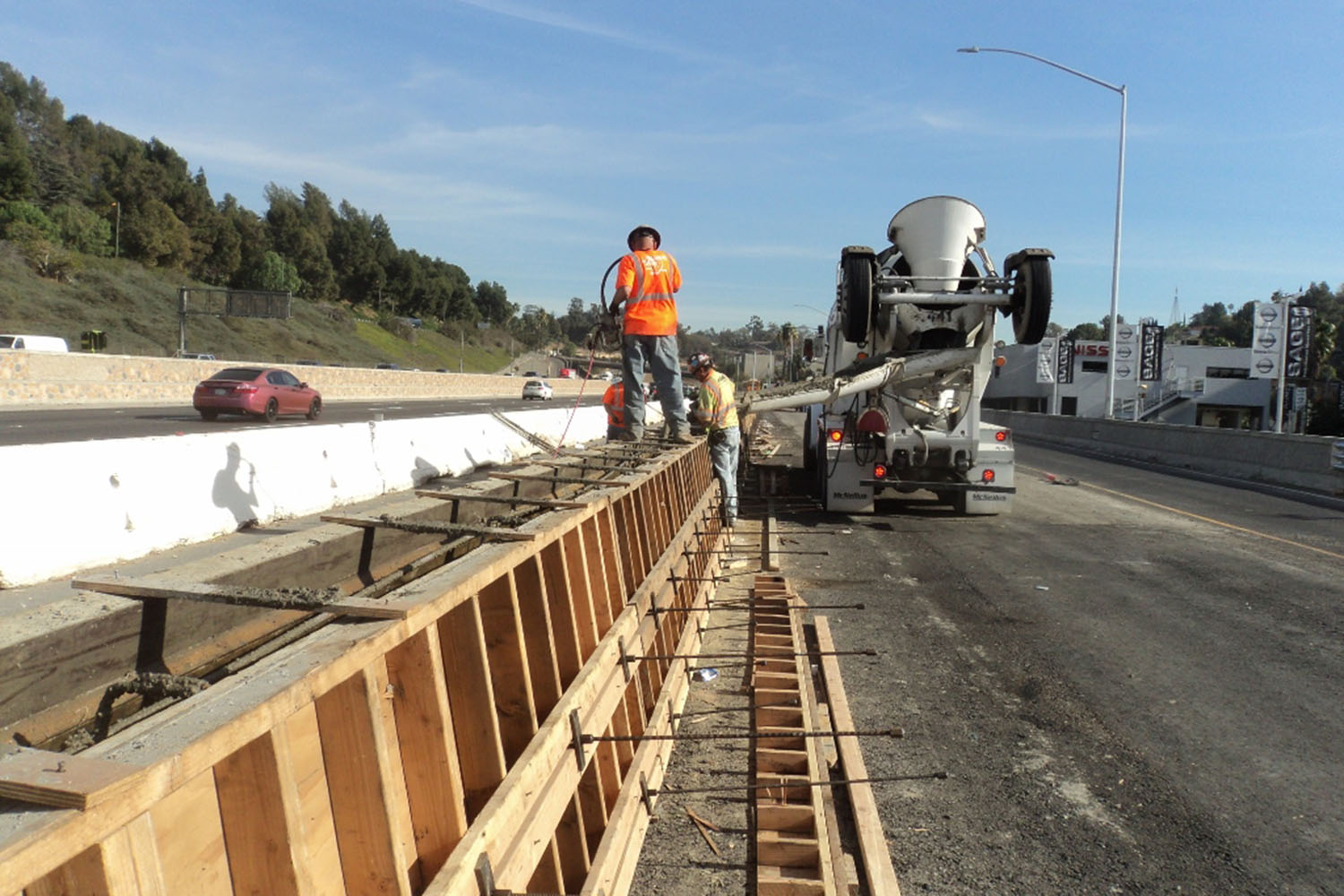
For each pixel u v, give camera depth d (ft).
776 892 11.08
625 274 26.99
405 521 12.19
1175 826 13.10
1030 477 60.39
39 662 7.72
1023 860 12.14
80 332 164.86
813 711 16.21
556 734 10.08
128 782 4.42
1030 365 184.96
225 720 5.18
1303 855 12.37
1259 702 17.95
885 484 39.40
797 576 28.58
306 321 264.31
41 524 15.87
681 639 19.69
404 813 7.99
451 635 9.04
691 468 29.55
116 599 8.82
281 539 11.88
